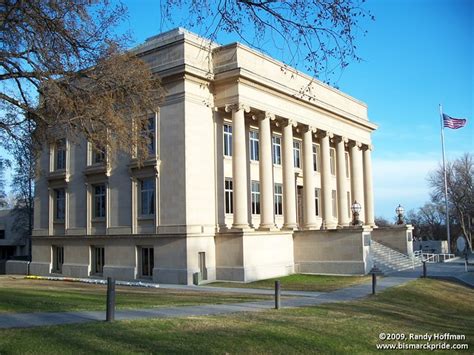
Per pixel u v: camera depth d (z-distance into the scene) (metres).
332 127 48.47
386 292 26.16
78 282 36.31
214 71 37.34
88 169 40.94
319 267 37.78
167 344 11.34
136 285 33.00
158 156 36.03
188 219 34.41
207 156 36.72
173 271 34.44
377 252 41.94
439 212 107.50
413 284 30.00
